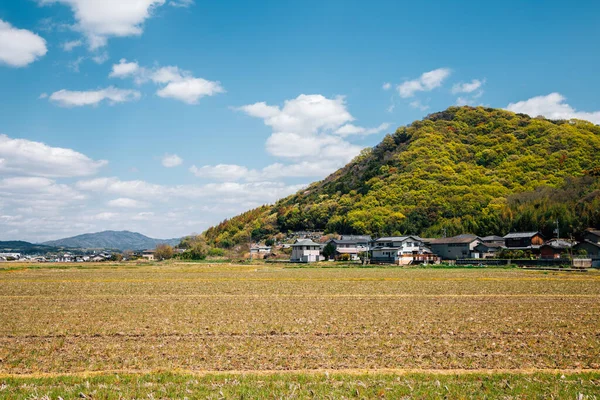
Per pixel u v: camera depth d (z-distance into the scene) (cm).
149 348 2245
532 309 3412
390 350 2183
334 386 1656
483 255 11756
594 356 2072
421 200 15900
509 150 18050
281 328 2703
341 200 18500
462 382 1705
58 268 9819
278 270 8881
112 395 1574
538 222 12519
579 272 7556
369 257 13112
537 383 1683
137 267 10306
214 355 2112
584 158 16625
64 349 2248
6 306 3731
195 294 4547
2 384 1692
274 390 1611
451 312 3278
